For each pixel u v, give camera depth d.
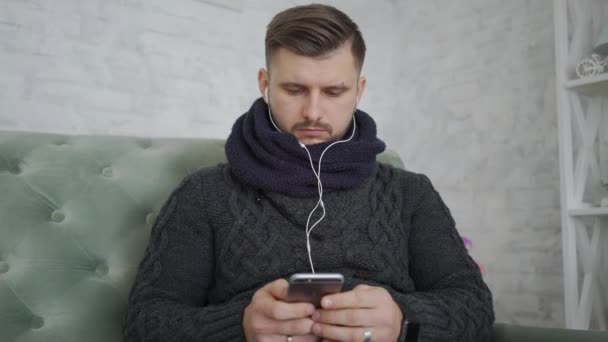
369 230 1.04
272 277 0.98
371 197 1.08
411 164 2.65
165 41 2.07
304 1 2.50
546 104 2.13
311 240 1.01
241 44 2.28
